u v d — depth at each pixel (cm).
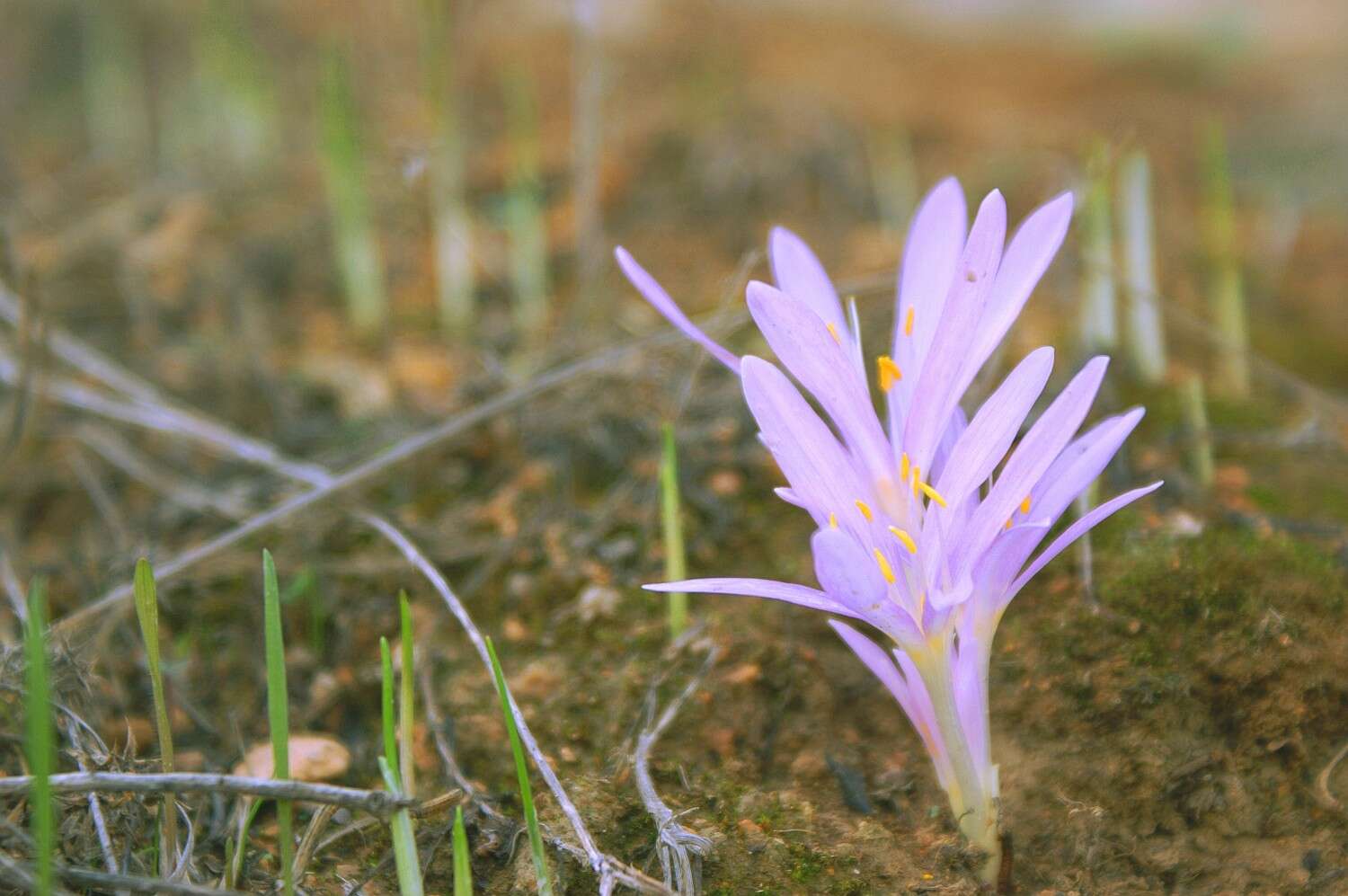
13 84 77
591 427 42
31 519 42
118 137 70
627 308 50
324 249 58
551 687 37
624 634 37
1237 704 35
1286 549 36
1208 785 34
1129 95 83
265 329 53
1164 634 35
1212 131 43
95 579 39
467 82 76
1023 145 67
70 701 35
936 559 32
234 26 66
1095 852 34
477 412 39
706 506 40
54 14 80
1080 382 32
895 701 36
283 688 31
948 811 34
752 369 31
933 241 33
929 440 32
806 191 61
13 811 33
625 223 59
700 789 35
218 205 61
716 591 31
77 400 42
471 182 63
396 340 52
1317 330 52
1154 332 43
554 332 49
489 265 56
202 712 37
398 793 32
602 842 34
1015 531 31
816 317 31
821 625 37
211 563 40
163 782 31
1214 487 40
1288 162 70
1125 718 35
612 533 40
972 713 33
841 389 32
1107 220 43
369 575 39
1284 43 97
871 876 33
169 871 33
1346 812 34
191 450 44
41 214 61
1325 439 40
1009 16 100
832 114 68
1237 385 44
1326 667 35
